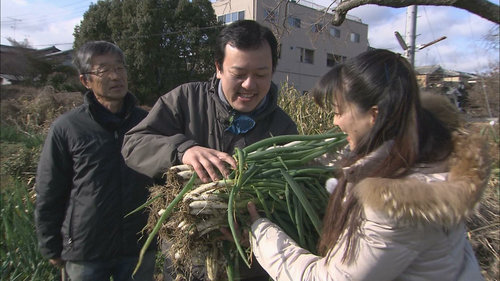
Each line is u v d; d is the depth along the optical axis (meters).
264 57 1.43
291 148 1.39
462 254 1.03
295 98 4.49
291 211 1.30
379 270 0.93
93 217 1.83
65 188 1.88
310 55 27.06
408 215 0.87
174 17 21.12
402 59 1.01
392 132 0.98
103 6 22.34
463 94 9.85
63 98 11.23
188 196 1.21
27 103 11.32
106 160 1.86
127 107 1.96
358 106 1.01
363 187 0.93
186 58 21.73
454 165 0.96
